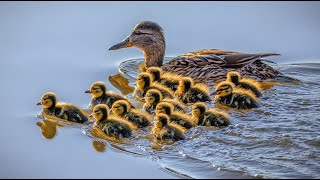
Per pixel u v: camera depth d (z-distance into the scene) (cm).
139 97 1636
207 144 1341
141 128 1435
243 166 1243
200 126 1430
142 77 1625
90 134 1424
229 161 1265
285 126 1407
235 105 1542
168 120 1389
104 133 1422
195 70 1772
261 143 1331
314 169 1221
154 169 1258
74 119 1490
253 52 1950
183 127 1416
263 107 1530
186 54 1853
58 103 1541
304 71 1809
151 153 1320
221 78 1752
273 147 1312
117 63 1891
